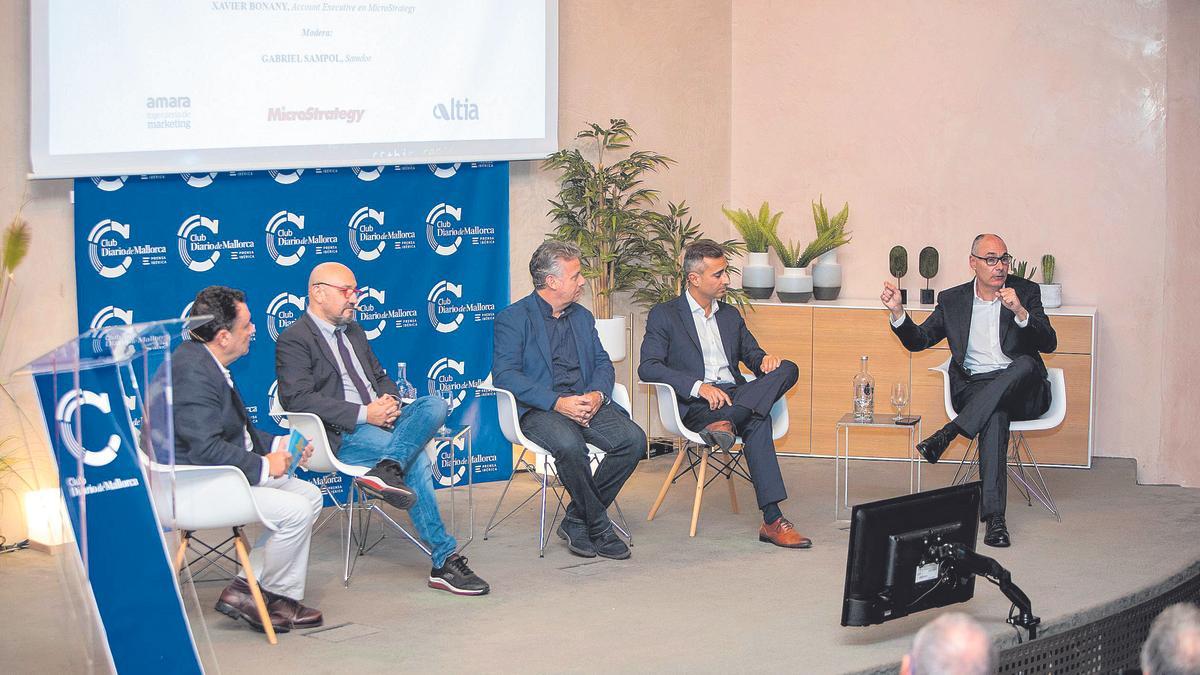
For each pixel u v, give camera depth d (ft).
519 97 20.62
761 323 23.16
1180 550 17.08
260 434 14.51
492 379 17.31
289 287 18.95
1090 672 14.76
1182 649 7.89
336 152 18.92
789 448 23.31
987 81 23.20
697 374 18.52
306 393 15.84
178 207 17.79
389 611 14.67
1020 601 13.76
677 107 23.66
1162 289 22.33
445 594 15.33
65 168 16.55
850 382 22.89
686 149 23.90
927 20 23.45
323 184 19.16
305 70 18.51
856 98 23.99
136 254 17.47
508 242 21.22
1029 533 18.01
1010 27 22.98
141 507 11.14
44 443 11.00
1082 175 22.77
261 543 14.24
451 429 18.01
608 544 16.84
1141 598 15.43
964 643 7.72
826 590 15.43
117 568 10.97
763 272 23.35
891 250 23.29
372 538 17.84
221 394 13.67
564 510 19.51
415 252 20.24
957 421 17.76
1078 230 22.86
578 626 14.11
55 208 16.79
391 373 20.20
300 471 19.39
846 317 22.77
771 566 16.46
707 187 24.36
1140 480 22.65
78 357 10.94
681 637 13.73
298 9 18.37
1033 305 19.04
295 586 14.07
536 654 13.21
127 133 17.03
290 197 18.85
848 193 24.22
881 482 21.21
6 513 16.74
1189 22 21.85
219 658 13.09
